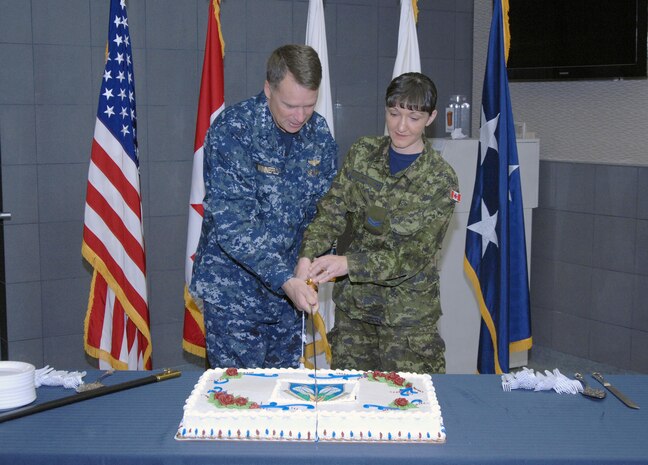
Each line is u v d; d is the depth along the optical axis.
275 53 2.11
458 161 3.89
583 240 4.26
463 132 4.76
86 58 3.80
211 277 2.33
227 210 2.20
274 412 1.62
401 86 2.23
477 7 4.70
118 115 3.26
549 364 4.31
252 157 2.26
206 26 4.07
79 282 3.91
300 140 2.34
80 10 3.77
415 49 3.51
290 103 2.09
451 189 2.33
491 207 3.19
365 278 2.22
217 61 3.44
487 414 1.73
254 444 1.57
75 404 1.77
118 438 1.59
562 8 4.16
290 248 2.38
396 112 2.25
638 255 3.99
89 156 3.86
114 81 3.25
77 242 3.88
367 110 4.52
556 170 4.37
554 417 1.72
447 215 2.33
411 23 3.49
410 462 1.50
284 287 2.08
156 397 1.82
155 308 4.12
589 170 4.20
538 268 4.53
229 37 4.12
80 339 3.94
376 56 4.50
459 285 3.97
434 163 2.35
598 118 4.21
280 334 2.44
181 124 4.07
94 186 3.25
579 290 4.31
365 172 2.37
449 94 4.74
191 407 1.66
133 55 3.91
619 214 4.07
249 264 2.15
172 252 4.13
